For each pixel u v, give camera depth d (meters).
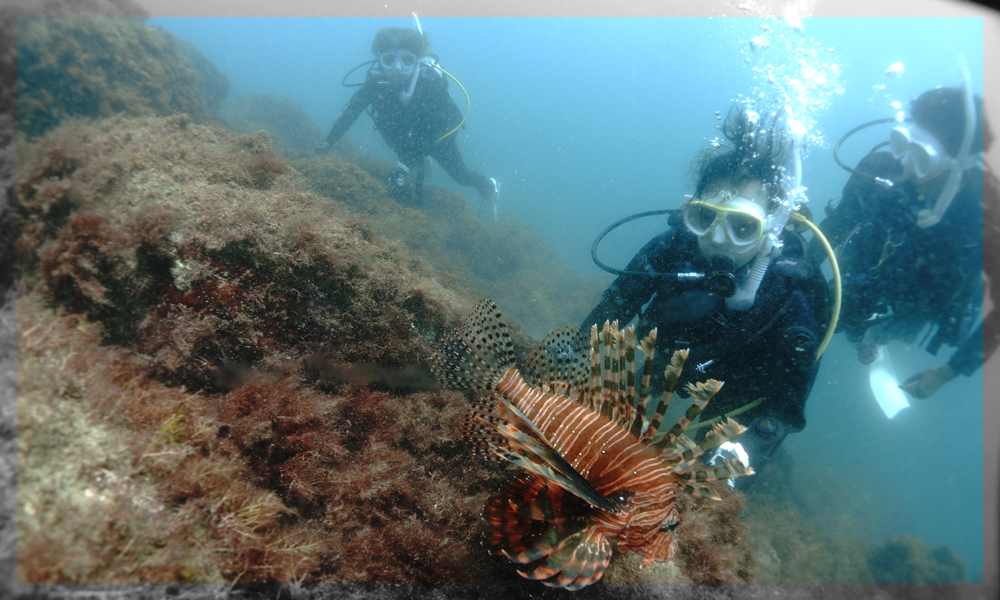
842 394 10.16
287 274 2.54
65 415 1.44
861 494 6.75
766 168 3.21
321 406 2.22
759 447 3.54
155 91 5.13
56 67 3.16
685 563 2.34
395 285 2.95
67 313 1.90
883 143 4.71
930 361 11.55
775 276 3.38
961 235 4.07
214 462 1.71
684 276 3.44
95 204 2.15
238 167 3.00
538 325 7.51
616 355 1.79
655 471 1.58
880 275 4.29
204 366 2.19
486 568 1.93
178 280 2.21
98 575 1.20
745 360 3.47
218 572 1.43
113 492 1.37
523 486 1.78
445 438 2.53
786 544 3.87
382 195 7.09
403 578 1.81
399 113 7.98
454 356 2.16
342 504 1.99
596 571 1.57
